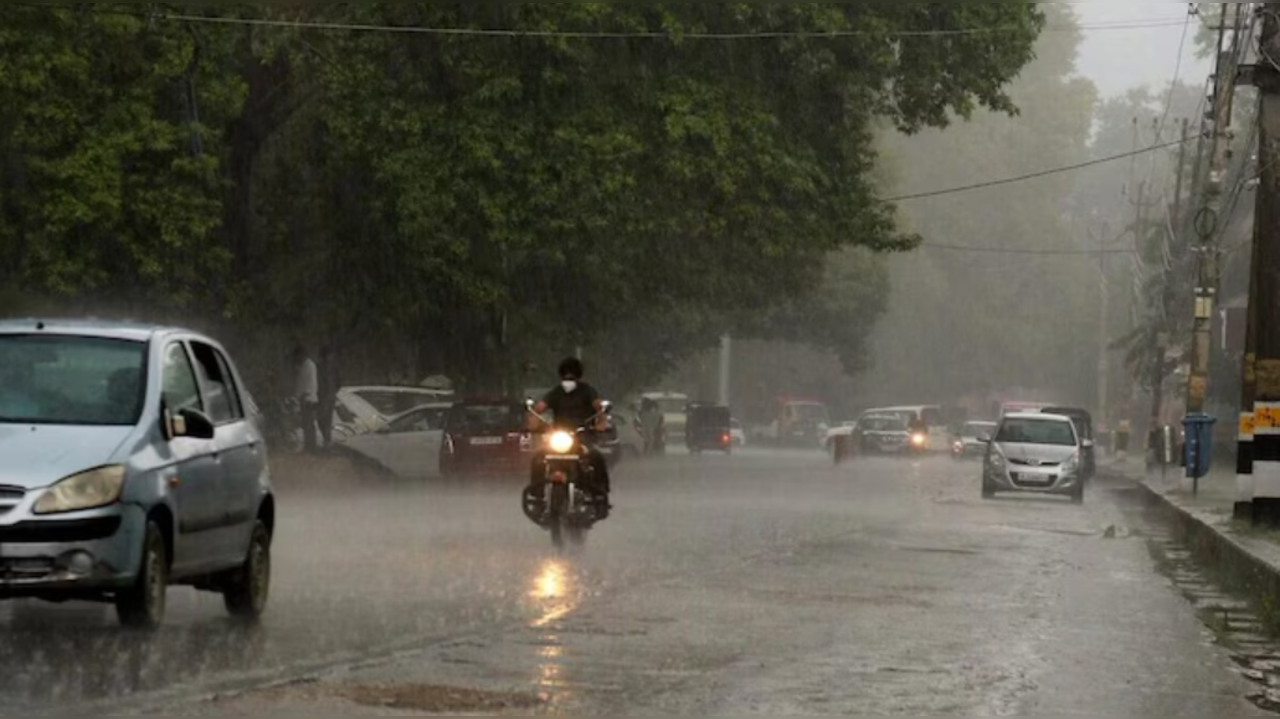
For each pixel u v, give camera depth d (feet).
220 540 99.14
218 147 252.42
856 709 79.77
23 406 93.09
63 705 74.02
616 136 271.08
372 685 80.94
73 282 236.22
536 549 154.81
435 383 372.79
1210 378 478.18
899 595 128.47
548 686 82.38
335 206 276.00
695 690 82.94
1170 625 121.29
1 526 85.92
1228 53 307.99
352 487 263.29
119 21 230.48
